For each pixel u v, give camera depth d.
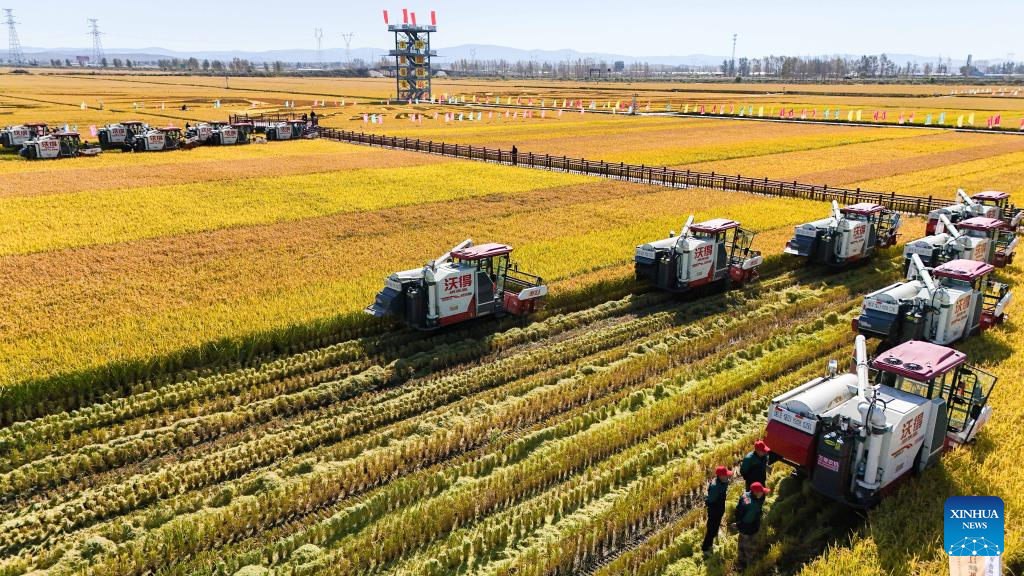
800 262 33.53
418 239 36.59
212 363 20.66
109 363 19.38
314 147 78.25
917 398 14.27
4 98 134.50
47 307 24.92
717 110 137.00
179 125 95.56
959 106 143.50
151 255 32.72
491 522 13.70
